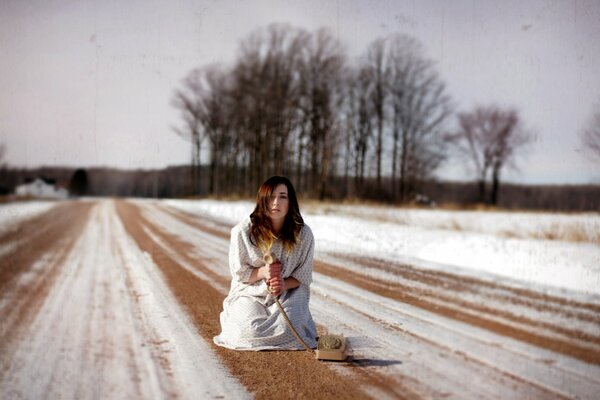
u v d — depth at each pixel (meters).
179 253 8.24
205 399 2.43
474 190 32.16
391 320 3.96
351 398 2.42
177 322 3.94
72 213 17.53
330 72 31.44
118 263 7.11
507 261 6.74
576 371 2.69
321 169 31.14
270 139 32.47
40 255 7.84
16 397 2.44
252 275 3.53
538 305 4.36
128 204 24.61
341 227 11.95
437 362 2.94
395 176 32.84
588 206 17.27
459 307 4.33
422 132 32.88
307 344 3.32
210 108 29.19
